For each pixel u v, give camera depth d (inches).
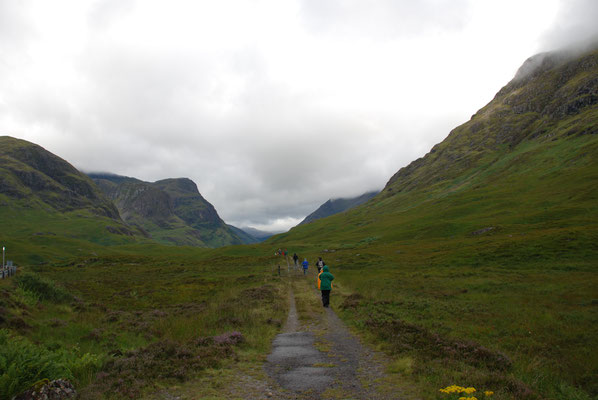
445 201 5964.6
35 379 317.7
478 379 330.0
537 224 2672.2
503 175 6456.7
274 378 379.6
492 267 1417.3
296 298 1051.3
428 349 454.6
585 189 3713.1
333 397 319.6
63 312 923.4
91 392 325.4
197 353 455.8
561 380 363.3
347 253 3061.0
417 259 2007.9
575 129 6643.7
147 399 320.2
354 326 642.2
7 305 764.6
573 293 840.3
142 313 954.1
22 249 5059.1
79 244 6924.2
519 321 634.2
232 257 3809.1
